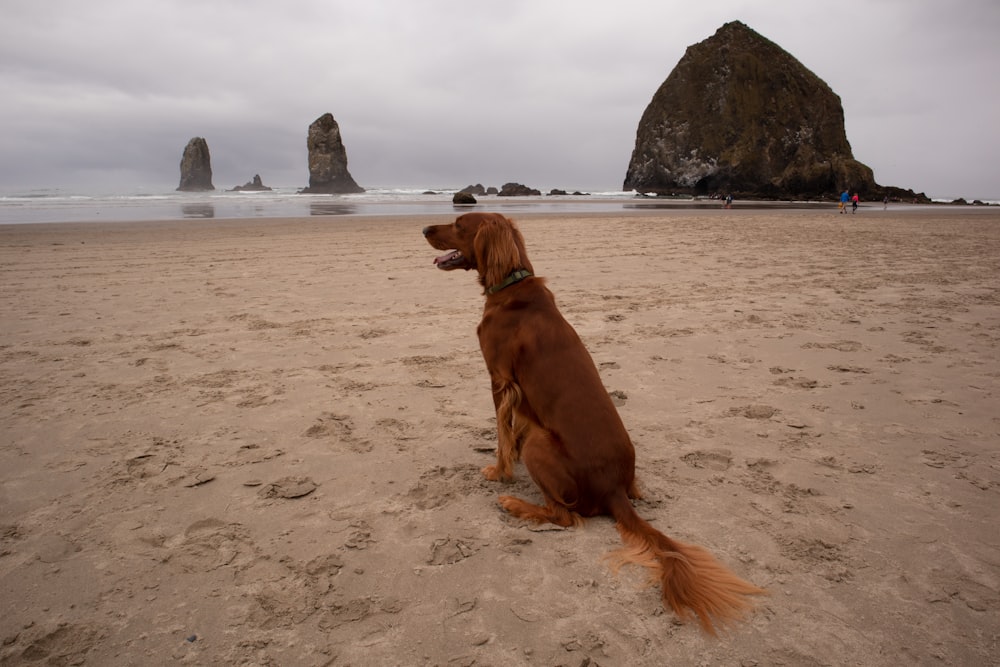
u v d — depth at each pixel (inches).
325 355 212.7
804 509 117.9
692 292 329.1
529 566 100.3
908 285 358.0
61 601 90.4
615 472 112.9
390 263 429.4
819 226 863.1
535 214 1149.7
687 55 3312.0
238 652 80.7
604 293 323.9
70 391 176.7
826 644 82.7
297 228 727.7
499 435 128.4
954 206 2434.8
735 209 1603.1
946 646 82.0
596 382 118.4
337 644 82.4
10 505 116.6
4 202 1594.5
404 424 157.0
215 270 392.5
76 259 438.0
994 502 119.8
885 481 128.5
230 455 138.4
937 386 184.9
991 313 283.4
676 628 86.2
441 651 81.0
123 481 126.2
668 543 98.6
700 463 137.3
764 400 174.4
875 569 99.2
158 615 87.7
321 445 144.4
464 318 266.2
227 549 103.9
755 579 96.9
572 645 82.3
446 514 116.6
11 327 246.2
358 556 102.3
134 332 240.4
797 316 275.6
